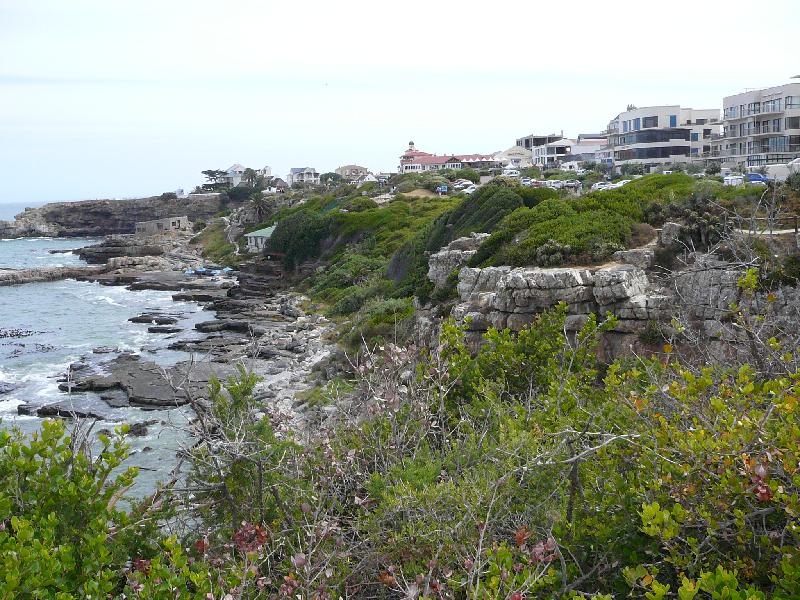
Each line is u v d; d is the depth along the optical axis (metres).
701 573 4.66
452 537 6.42
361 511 7.77
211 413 8.43
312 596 5.82
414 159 137.50
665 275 21.92
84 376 37.56
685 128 82.25
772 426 6.09
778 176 46.75
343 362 32.53
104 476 6.84
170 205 147.00
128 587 5.76
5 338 49.75
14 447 6.59
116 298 69.81
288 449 8.38
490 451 7.98
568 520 6.34
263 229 95.62
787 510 4.89
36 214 154.50
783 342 8.77
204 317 56.53
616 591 5.84
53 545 5.79
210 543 7.15
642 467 6.25
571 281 21.77
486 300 24.17
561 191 43.78
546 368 12.45
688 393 6.73
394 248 61.22
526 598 5.40
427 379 10.28
